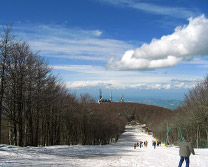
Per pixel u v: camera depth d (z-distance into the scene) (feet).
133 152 107.65
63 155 71.56
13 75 94.53
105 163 52.16
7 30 95.20
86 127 212.84
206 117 161.27
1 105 92.07
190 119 176.04
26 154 62.95
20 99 99.04
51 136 156.46
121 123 540.93
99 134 262.88
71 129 178.81
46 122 145.59
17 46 100.48
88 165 46.73
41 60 113.09
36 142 120.57
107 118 289.12
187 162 42.57
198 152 99.86
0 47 92.17
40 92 107.34
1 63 91.30
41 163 46.24
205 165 52.44
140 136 584.81
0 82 91.04
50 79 116.47
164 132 345.51
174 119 272.92
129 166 48.24
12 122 114.52
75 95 202.59
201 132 197.67
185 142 43.09
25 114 110.11
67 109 159.12
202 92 181.78
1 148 70.54
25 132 122.21
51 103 119.65
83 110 195.31
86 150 101.50
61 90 151.64
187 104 210.79
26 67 102.73
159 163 56.95
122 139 480.64
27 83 100.78
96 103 233.35
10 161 46.57
